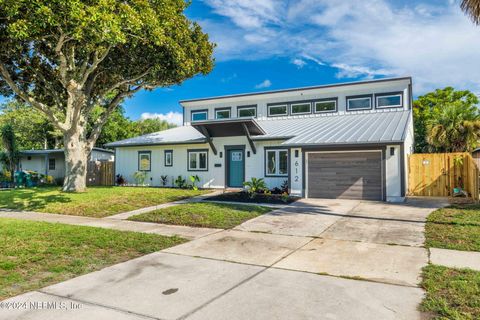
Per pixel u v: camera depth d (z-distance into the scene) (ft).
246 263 19.39
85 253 21.18
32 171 84.79
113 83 58.95
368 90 65.10
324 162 49.55
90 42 38.93
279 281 16.28
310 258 20.35
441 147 79.51
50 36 40.52
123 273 17.60
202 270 18.07
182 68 51.01
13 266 18.37
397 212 35.76
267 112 73.92
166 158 70.54
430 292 14.49
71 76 50.06
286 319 12.20
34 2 31.07
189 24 54.34
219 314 12.66
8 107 121.60
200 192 57.16
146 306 13.42
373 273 17.37
